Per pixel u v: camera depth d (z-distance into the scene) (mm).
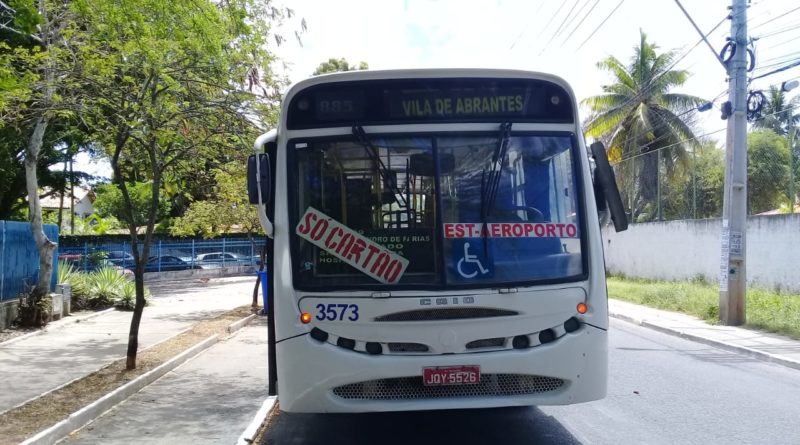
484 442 6520
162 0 8086
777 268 18734
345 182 5586
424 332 5297
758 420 7297
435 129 5652
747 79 15336
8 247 13852
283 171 5633
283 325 5410
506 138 5645
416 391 5344
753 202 20375
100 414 7766
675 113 30203
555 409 7781
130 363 9836
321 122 5676
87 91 9414
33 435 6480
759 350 11648
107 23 8656
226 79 9703
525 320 5383
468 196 5562
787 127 19000
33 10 7125
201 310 19172
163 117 9555
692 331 14172
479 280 5410
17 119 10516
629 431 6871
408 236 5473
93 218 45312
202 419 7586
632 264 28875
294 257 5484
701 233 23312
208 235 20688
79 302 17734
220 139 10461
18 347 11969
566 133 5766
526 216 5574
